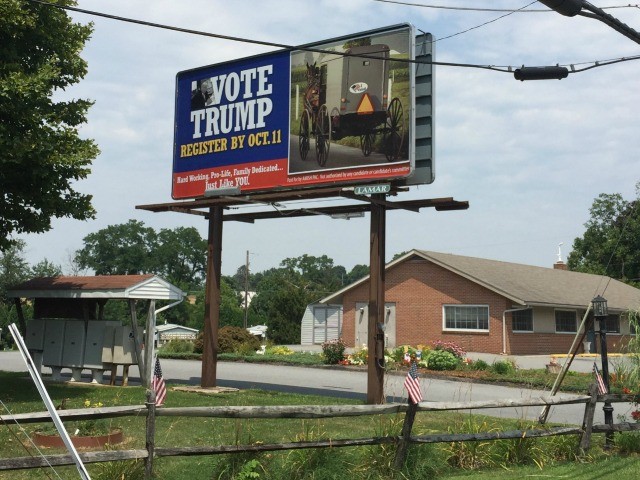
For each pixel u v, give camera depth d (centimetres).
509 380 2245
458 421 1234
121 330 1859
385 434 922
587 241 6725
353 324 4238
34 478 820
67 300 2006
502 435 972
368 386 1543
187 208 1841
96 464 880
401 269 4025
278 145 1720
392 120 1552
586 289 4528
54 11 1641
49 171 1547
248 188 1759
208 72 1866
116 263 10075
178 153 1903
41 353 2002
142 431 1114
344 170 1611
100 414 750
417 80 1568
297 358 2964
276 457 857
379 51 1584
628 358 1211
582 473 929
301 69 1705
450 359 2592
